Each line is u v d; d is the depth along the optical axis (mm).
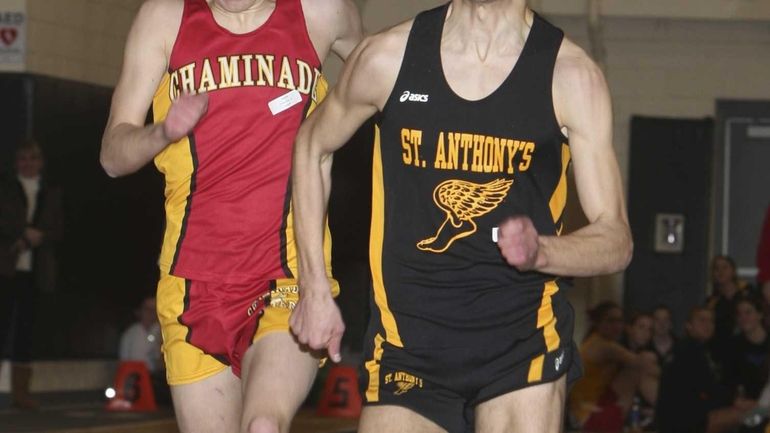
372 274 8992
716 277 27031
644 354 27031
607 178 8539
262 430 9641
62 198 29469
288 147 10492
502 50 8547
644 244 34469
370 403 9070
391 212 8797
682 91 34719
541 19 8695
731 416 22797
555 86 8508
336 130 9258
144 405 29359
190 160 10438
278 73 10523
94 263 31172
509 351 8758
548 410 8758
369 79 8781
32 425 24609
